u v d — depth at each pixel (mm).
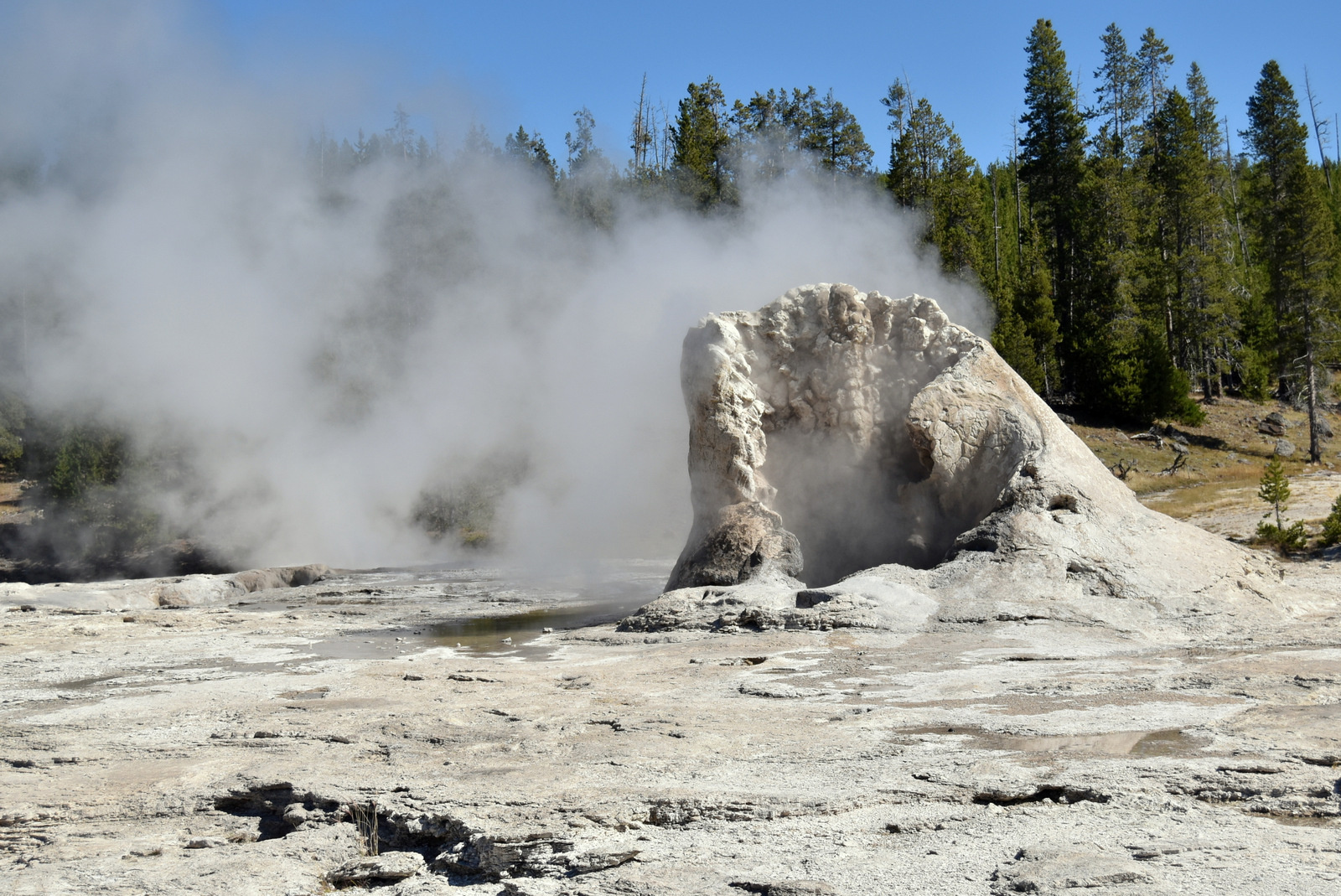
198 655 16344
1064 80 63344
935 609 15344
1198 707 9141
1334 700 9180
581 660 14062
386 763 8680
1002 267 63000
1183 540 17359
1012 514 17125
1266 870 5328
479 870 6344
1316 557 27266
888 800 6934
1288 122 62406
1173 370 56281
